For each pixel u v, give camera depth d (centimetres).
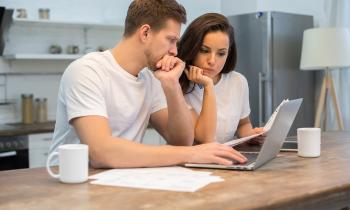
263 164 145
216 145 147
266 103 398
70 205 100
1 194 111
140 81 174
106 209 96
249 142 190
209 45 185
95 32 426
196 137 188
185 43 188
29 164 340
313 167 141
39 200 105
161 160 141
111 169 139
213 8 495
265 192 109
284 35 405
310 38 376
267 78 396
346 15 398
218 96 210
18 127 354
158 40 161
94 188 115
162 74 168
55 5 405
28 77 399
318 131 162
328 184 118
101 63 165
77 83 153
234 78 219
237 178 125
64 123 168
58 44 409
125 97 170
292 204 105
